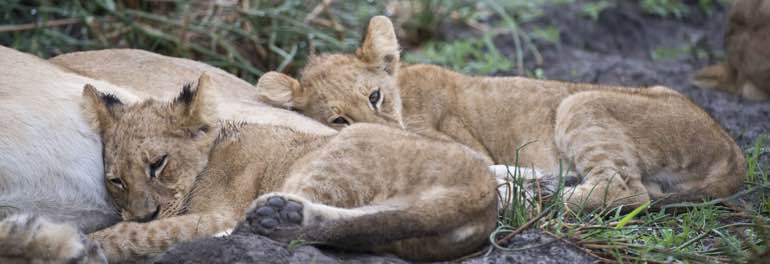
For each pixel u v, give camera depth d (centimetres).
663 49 1867
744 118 1409
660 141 1073
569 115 1112
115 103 934
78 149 892
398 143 823
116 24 1503
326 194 805
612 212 1013
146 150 884
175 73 1084
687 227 907
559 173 1053
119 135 897
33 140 867
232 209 881
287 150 891
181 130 905
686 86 1598
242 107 1055
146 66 1079
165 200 889
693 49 1788
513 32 1803
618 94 1118
